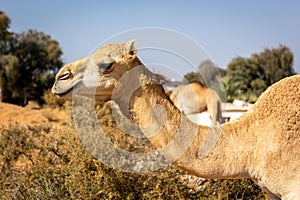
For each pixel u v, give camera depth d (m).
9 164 8.21
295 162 4.98
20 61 35.84
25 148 8.34
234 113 15.65
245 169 5.10
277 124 5.07
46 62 36.62
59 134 8.11
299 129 5.03
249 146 5.09
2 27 36.66
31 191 6.77
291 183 4.99
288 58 36.25
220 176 5.07
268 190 5.21
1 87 34.22
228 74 34.66
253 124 5.17
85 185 6.57
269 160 5.03
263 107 5.24
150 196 6.73
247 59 35.66
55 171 6.98
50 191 6.61
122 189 6.79
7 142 8.44
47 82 35.34
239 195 7.36
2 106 19.06
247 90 33.25
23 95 34.59
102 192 6.61
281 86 5.30
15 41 36.62
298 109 5.09
